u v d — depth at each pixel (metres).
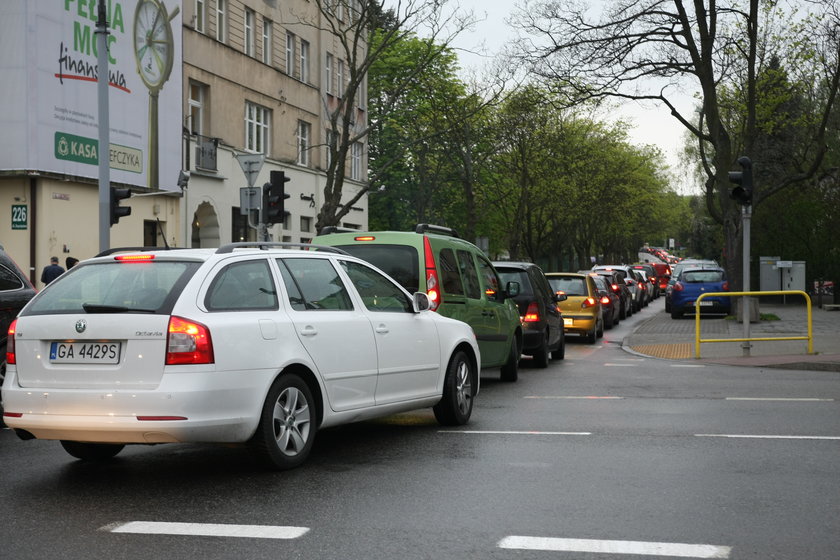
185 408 6.61
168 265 7.11
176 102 30.55
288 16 39.16
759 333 24.06
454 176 51.44
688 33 28.27
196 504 6.29
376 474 7.26
